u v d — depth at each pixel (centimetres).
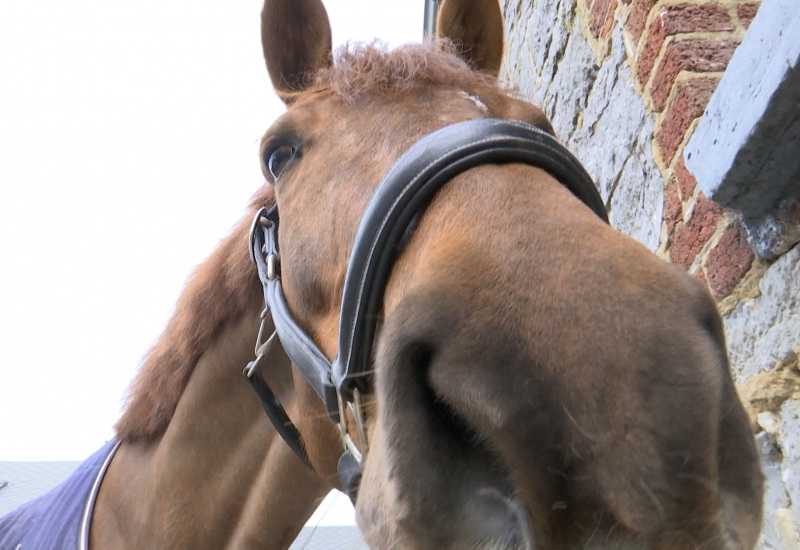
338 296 107
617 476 58
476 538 64
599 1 244
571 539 60
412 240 89
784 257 142
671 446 58
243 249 158
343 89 122
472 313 67
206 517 159
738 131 136
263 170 135
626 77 216
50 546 168
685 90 175
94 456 200
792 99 123
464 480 67
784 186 138
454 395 65
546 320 63
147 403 172
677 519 57
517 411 62
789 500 138
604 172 233
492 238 74
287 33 147
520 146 93
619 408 59
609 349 61
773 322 144
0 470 950
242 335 154
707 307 70
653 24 196
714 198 149
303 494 152
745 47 142
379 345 73
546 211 76
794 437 137
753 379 150
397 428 68
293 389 148
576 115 265
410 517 67
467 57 158
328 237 108
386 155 104
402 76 120
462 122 99
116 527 171
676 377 60
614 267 67
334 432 131
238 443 158
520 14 363
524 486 61
